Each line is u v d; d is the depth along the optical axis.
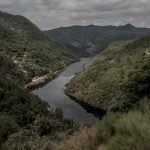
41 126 47.12
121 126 9.00
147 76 24.50
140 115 9.05
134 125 8.39
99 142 9.95
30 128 47.75
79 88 125.69
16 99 78.00
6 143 19.75
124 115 10.19
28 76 159.75
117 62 137.88
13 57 194.88
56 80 163.12
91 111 100.56
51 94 124.25
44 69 186.25
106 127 10.20
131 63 122.44
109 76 117.94
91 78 127.06
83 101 114.38
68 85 140.12
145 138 7.54
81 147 10.16
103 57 172.75
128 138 8.02
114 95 102.38
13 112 68.38
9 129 39.34
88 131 11.24
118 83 106.12
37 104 80.00
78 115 93.31
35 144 16.08
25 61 194.00
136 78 24.88
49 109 84.19
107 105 102.19
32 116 66.06
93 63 161.88
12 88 90.12
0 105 72.81
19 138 23.00
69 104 107.81
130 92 24.59
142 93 23.75
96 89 114.56
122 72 113.88
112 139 8.58
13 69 156.25
